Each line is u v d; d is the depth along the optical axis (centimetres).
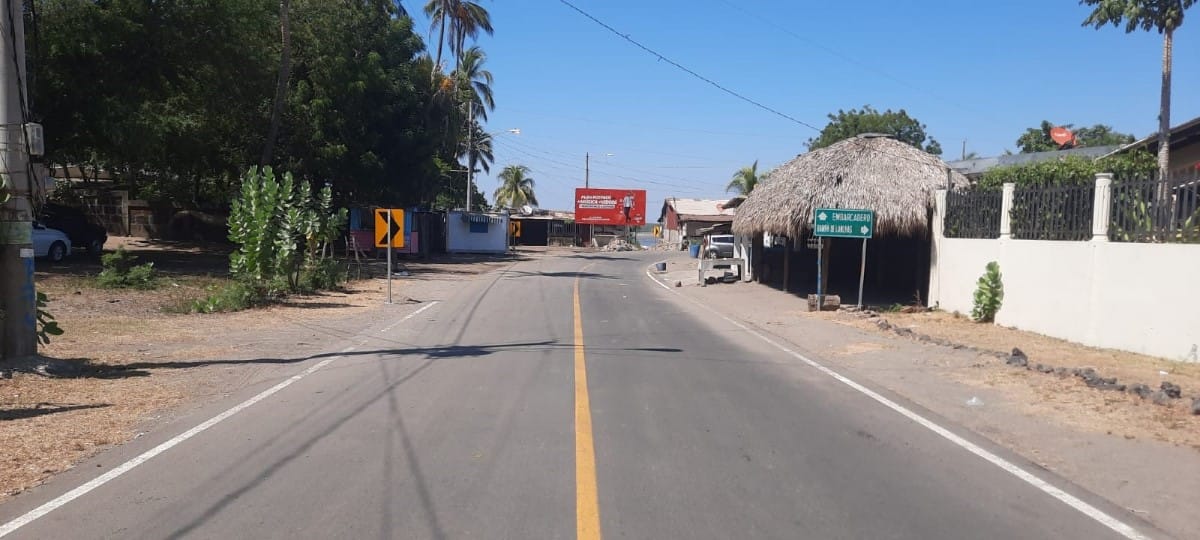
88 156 3189
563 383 986
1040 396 929
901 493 588
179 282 2212
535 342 1366
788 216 2058
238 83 2861
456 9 4688
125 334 1359
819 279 1969
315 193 3850
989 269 1641
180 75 2717
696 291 2728
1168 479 632
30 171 1032
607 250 7294
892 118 5234
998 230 1661
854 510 549
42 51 2180
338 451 673
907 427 794
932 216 1969
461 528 503
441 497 560
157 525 505
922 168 2056
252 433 732
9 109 1012
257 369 1080
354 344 1330
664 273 3866
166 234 4094
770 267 2936
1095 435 761
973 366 1138
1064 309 1395
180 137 3000
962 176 2161
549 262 4791
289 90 3438
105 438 711
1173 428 780
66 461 641
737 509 546
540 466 636
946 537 503
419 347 1298
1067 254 1388
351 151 3672
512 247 6594
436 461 646
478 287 2702
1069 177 2016
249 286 1900
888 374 1095
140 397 887
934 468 652
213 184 4056
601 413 825
